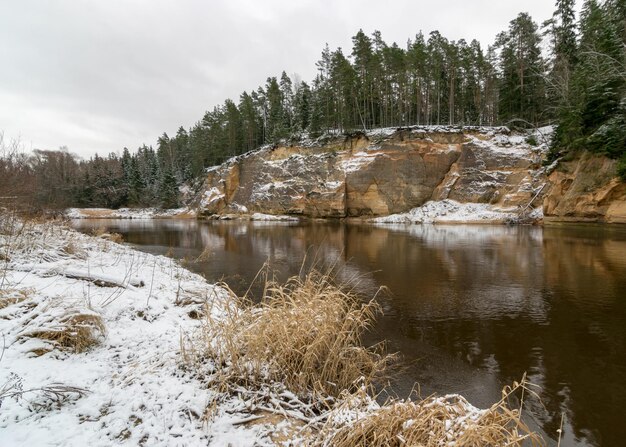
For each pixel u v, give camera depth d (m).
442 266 12.12
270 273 11.34
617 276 10.10
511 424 3.66
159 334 4.46
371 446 2.38
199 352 3.64
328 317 3.91
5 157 11.85
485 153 36.06
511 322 6.70
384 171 39.28
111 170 69.50
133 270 8.87
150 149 92.75
